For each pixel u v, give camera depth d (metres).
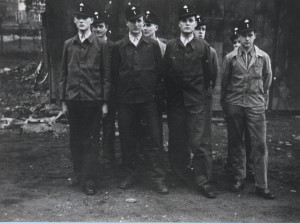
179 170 4.70
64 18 7.84
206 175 4.42
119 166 5.14
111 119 5.09
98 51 4.38
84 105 4.36
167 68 4.43
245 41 4.27
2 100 9.49
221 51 8.23
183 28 4.31
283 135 7.03
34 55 17.45
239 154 4.53
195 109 4.38
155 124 4.44
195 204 4.11
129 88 4.38
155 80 4.44
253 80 4.30
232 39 5.31
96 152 4.47
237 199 4.26
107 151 5.14
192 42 4.35
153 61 4.43
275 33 8.40
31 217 3.74
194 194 4.39
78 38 4.38
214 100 8.36
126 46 4.39
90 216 3.79
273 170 5.23
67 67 4.44
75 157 4.60
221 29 8.20
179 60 4.34
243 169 4.56
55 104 8.05
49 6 7.80
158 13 8.02
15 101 9.35
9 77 12.55
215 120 7.99
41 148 6.11
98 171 4.69
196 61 4.34
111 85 4.71
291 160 5.66
